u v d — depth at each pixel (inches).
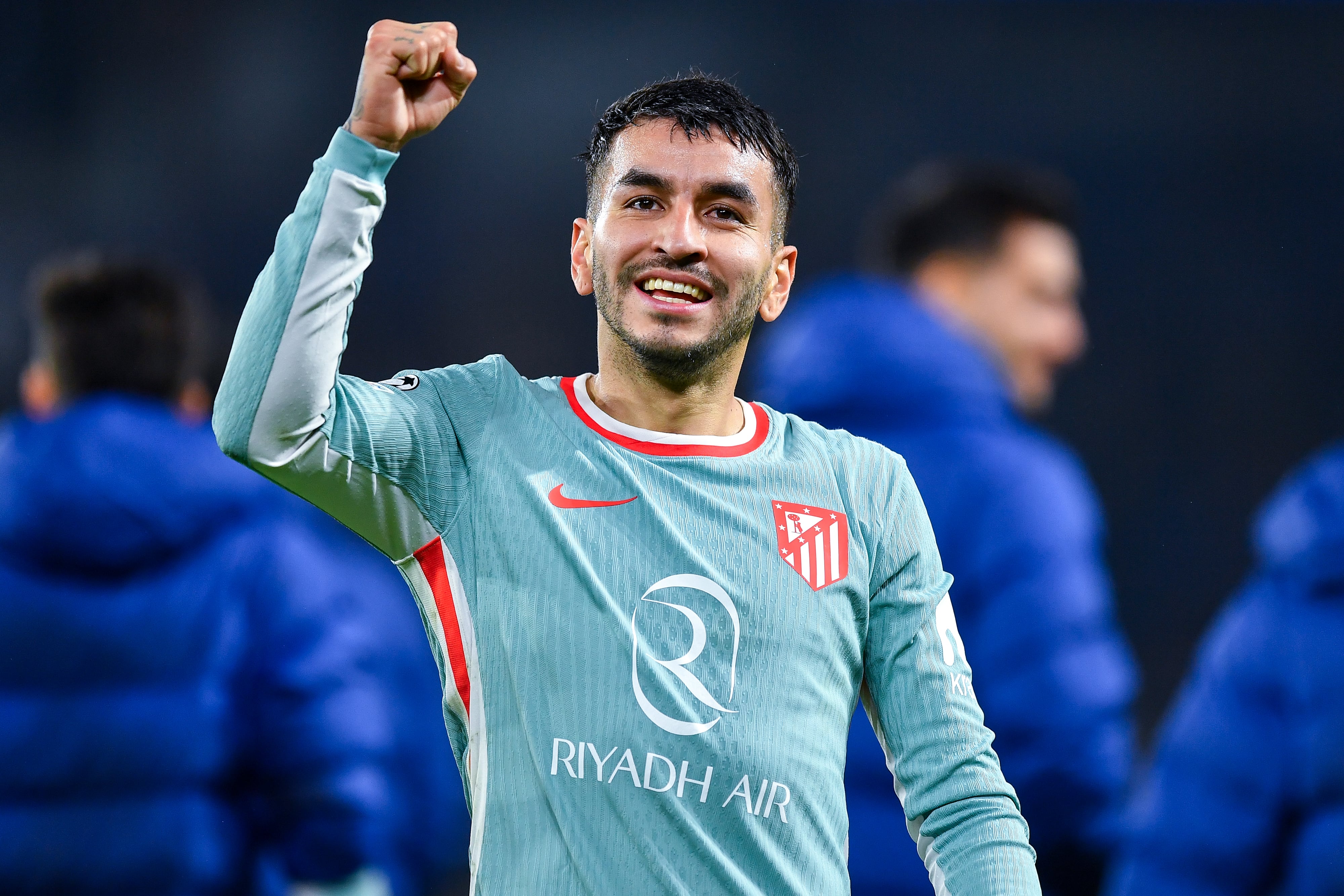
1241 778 374.0
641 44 1419.8
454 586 234.1
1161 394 1421.0
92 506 368.5
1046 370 514.0
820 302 417.1
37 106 1392.7
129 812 367.6
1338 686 360.2
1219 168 1419.8
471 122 1417.3
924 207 505.0
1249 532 1405.0
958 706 243.3
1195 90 1417.3
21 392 1357.0
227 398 220.8
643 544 229.6
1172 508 1414.9
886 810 368.2
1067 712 365.4
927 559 250.8
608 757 219.3
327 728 382.6
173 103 1405.0
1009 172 510.0
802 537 236.7
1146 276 1425.9
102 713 368.8
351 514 234.5
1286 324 1416.1
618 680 221.8
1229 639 383.9
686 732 220.7
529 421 241.4
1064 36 1425.9
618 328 241.4
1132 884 387.2
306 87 1413.6
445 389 243.4
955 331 402.0
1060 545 374.6
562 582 226.4
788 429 255.3
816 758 229.5
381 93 222.5
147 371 404.5
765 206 245.4
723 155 240.8
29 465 373.7
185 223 1406.3
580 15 1413.6
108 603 372.8
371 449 229.5
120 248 1397.6
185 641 374.3
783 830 223.8
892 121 1434.5
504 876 221.6
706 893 217.8
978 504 374.3
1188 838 379.2
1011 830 237.0
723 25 1425.9
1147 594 1406.3
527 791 222.5
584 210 1425.9
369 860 387.5
